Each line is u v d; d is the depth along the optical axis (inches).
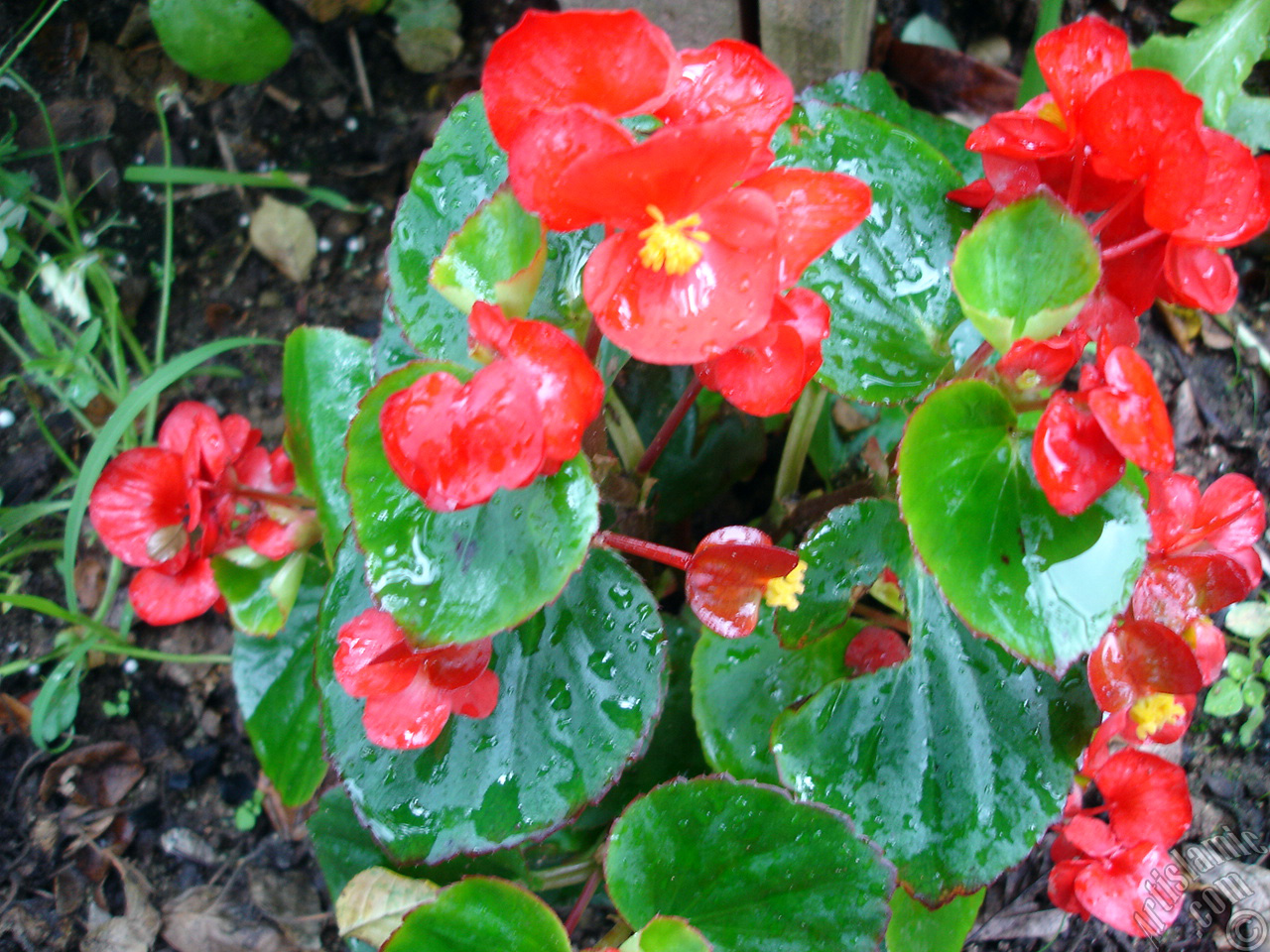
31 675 11.9
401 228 8.8
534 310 8.2
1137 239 8.0
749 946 8.8
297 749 10.3
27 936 11.0
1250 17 11.1
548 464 6.8
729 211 6.4
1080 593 7.6
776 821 8.4
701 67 6.8
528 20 6.2
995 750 8.7
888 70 13.6
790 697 9.1
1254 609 11.5
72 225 12.6
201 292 13.2
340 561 8.4
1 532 11.7
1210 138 7.7
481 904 8.5
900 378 8.7
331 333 9.9
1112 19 13.5
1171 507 8.2
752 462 11.2
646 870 8.5
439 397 6.4
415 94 13.9
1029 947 10.9
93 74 13.3
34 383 12.6
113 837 11.5
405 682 7.6
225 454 9.1
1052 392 7.7
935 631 8.8
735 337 6.4
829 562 8.5
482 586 7.2
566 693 8.4
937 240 8.9
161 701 12.0
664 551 7.6
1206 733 11.5
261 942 11.1
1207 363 12.6
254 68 12.1
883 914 8.5
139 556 9.0
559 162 6.1
